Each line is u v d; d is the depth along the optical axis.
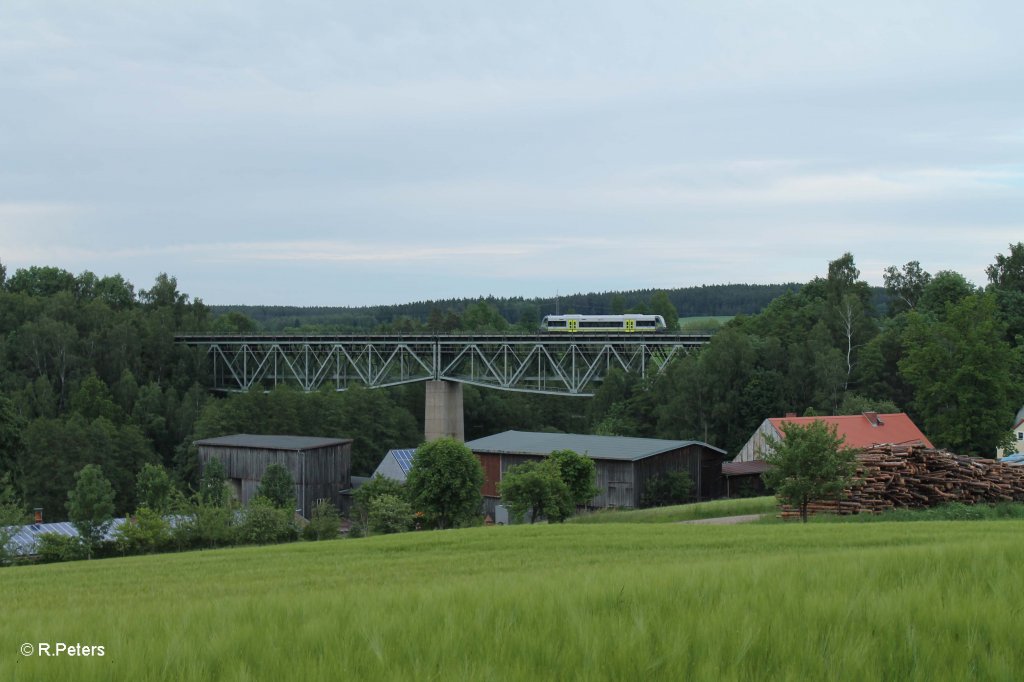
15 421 62.19
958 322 75.12
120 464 89.38
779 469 40.41
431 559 26.61
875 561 11.85
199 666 7.23
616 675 6.79
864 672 6.66
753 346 94.00
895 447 46.56
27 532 53.34
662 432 92.19
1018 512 42.53
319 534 57.19
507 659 7.10
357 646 7.66
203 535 51.75
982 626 7.77
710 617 8.05
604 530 37.22
